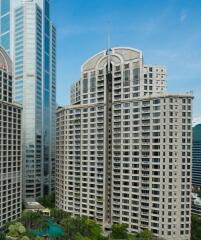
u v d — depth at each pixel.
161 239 123.88
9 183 138.88
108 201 144.50
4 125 135.38
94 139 148.75
